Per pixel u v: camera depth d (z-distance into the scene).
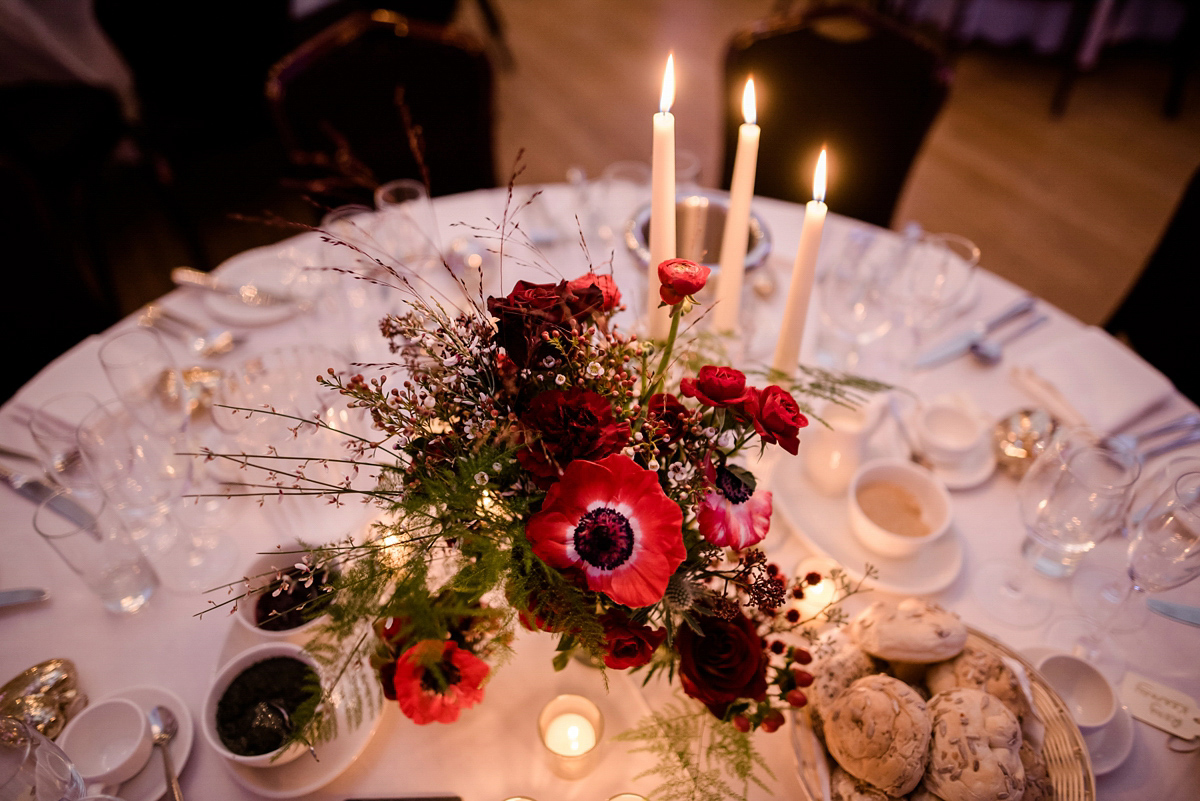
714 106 3.02
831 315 1.04
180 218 1.99
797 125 1.61
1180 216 1.27
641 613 0.56
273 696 0.67
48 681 0.70
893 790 0.59
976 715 0.60
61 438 0.89
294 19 2.37
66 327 1.29
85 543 0.72
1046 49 2.95
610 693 0.72
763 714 0.60
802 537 0.83
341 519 0.81
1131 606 0.79
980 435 0.90
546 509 0.52
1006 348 1.05
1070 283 2.28
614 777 0.67
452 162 1.60
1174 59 2.99
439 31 1.48
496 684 0.73
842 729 0.61
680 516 0.51
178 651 0.75
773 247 1.19
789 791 0.67
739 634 0.57
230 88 1.89
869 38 1.51
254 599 0.73
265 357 0.87
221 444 0.88
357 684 0.69
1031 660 0.74
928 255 1.08
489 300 0.54
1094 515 0.72
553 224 1.21
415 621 0.52
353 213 1.03
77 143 1.87
